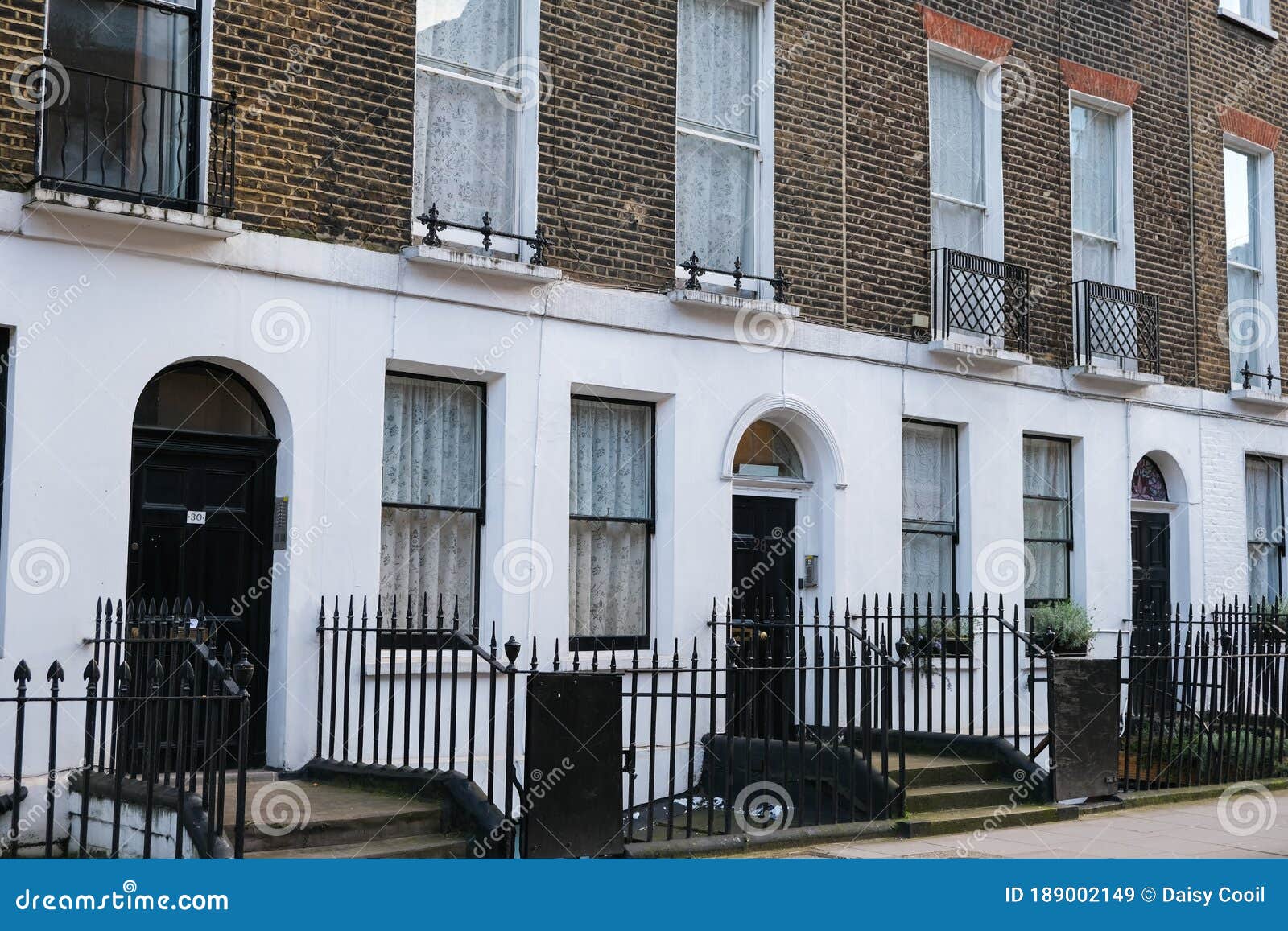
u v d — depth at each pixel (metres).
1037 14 14.37
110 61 8.92
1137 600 15.12
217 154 9.05
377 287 9.71
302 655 9.24
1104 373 14.27
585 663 10.66
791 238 12.09
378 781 8.60
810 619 12.13
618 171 11.07
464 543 10.40
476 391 10.53
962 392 13.30
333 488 9.44
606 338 10.90
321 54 9.58
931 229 13.32
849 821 9.84
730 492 11.56
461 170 10.48
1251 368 16.62
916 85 13.19
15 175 8.27
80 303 8.44
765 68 12.16
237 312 9.09
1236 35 16.66
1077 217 14.94
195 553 9.14
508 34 10.80
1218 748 12.12
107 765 8.38
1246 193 16.91
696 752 11.20
